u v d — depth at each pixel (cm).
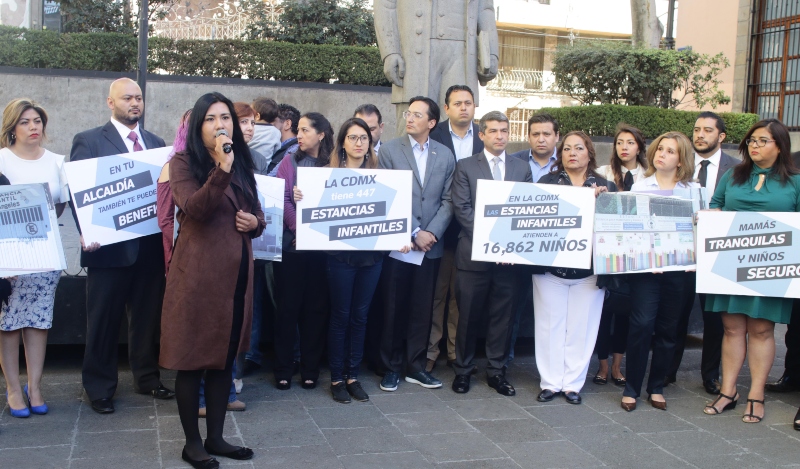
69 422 473
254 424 485
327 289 554
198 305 396
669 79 1137
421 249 556
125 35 1325
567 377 555
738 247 514
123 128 513
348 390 549
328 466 422
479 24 725
